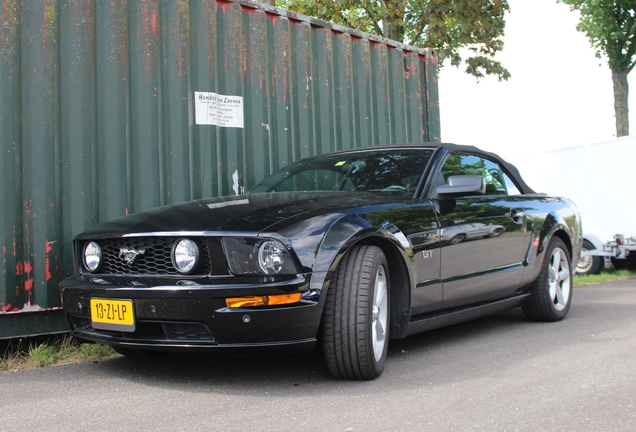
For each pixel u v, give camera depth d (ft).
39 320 13.52
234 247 9.42
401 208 11.51
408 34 49.75
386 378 10.55
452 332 15.24
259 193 12.64
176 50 16.16
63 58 14.17
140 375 11.02
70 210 14.03
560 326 15.88
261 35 18.30
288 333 9.39
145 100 15.52
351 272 10.05
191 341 9.52
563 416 8.38
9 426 8.30
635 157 33.32
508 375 10.68
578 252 17.99
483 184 12.09
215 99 17.02
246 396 9.53
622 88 61.36
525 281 15.37
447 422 8.16
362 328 9.91
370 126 21.61
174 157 16.01
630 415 8.40
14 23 13.46
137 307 9.71
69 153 14.11
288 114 18.92
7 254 13.03
